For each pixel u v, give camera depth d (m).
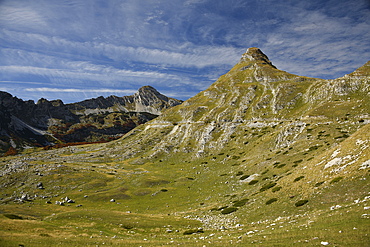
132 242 36.28
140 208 86.88
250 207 53.84
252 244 26.36
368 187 34.25
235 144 170.38
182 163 167.62
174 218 59.97
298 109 181.00
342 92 153.12
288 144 112.94
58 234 41.91
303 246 22.08
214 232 41.94
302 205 40.75
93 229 48.44
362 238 20.41
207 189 96.88
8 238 34.72
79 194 112.12
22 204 98.12
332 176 44.19
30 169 143.25
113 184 127.69
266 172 87.50
